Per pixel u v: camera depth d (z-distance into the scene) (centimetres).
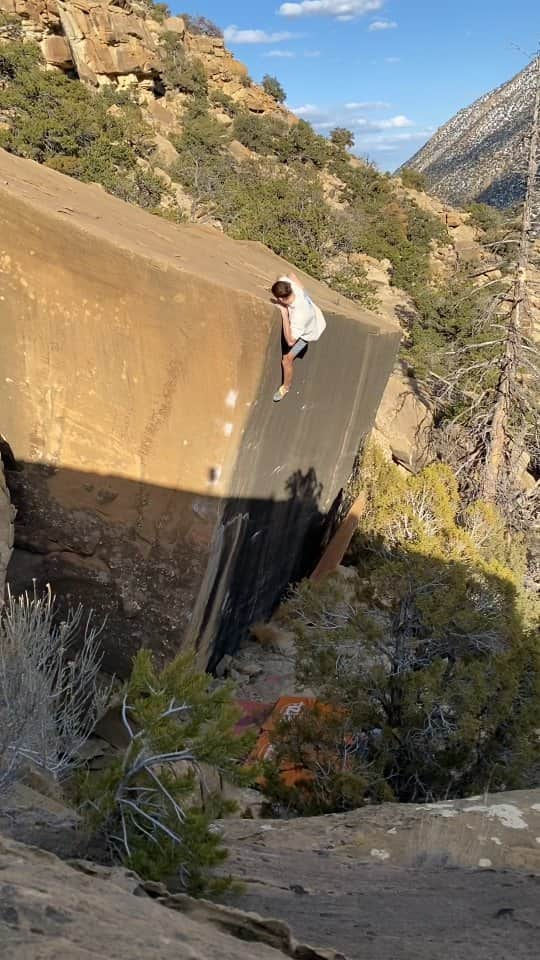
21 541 845
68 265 783
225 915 228
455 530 1338
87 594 844
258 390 798
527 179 1930
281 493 1105
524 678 838
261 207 3397
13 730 392
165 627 833
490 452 1969
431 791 746
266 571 1179
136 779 349
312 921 288
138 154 4112
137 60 5375
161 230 1106
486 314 2042
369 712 772
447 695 759
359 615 818
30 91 3841
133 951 164
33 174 1093
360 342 1273
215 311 768
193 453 806
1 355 818
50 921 171
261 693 1054
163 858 317
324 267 3131
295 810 680
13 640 465
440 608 820
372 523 1478
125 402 809
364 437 1612
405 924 289
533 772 805
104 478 827
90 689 689
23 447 835
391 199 5166
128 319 784
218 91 6519
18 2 4862
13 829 330
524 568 1653
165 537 823
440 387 2508
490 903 318
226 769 360
